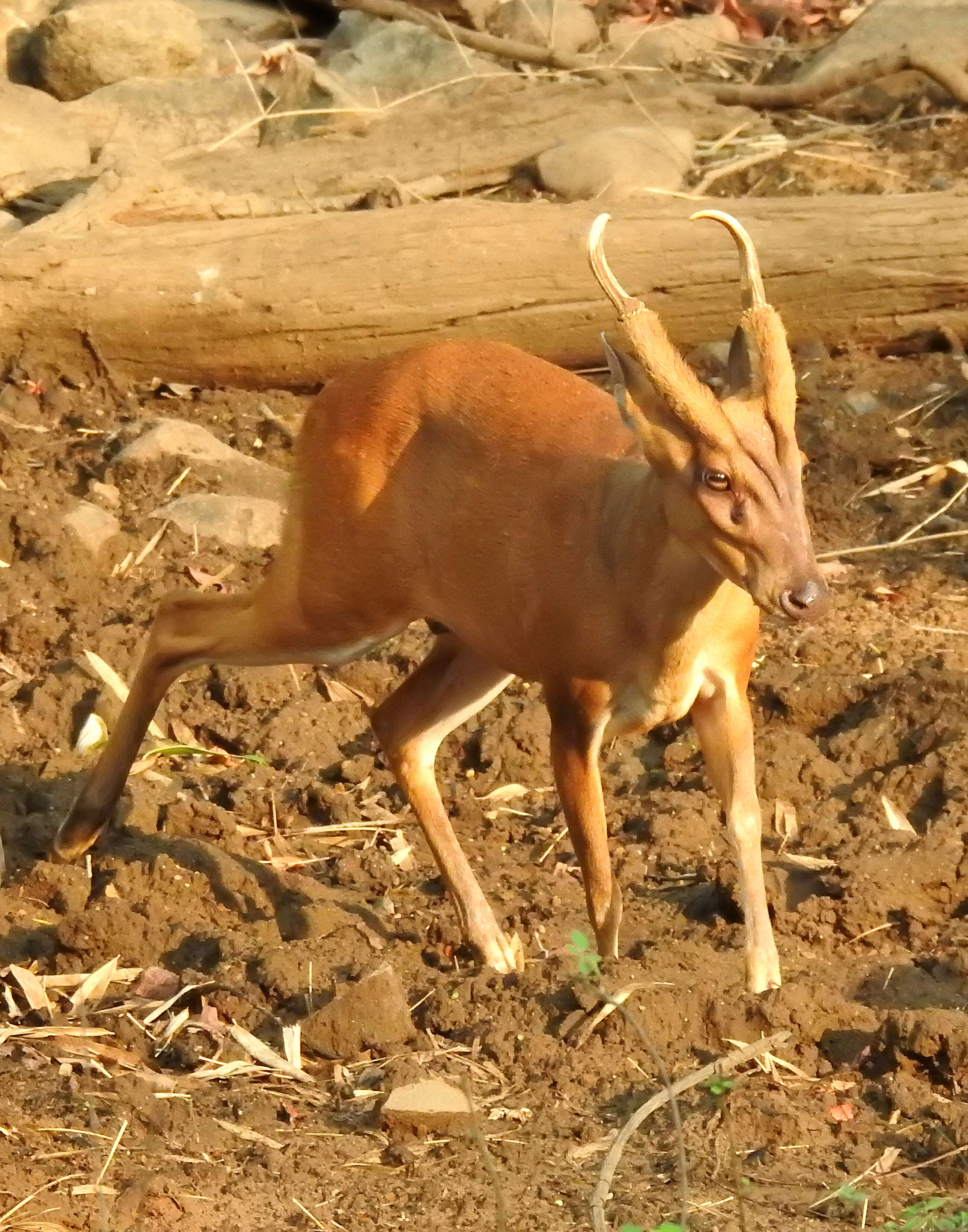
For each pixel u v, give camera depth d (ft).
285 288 49.65
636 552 27.37
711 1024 28.40
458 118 60.39
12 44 65.62
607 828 32.86
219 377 50.78
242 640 32.94
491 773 37.17
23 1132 25.96
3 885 33.06
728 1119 26.45
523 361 30.78
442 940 31.65
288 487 33.76
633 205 51.21
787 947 31.30
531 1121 26.81
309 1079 28.07
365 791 36.73
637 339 25.77
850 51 64.90
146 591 42.11
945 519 45.62
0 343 49.93
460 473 29.89
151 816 35.01
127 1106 26.73
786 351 26.09
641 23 71.31
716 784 29.17
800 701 38.34
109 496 45.44
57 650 40.29
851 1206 24.67
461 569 29.96
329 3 70.95
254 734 37.96
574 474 28.63
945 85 63.26
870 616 41.91
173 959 31.19
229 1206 24.62
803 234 50.24
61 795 35.63
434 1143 26.37
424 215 50.37
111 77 64.08
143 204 52.54
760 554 25.58
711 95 63.62
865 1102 27.25
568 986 29.19
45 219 51.44
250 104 62.08
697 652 27.89
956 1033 27.63
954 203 50.67
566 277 49.70
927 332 50.96
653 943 30.58
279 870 34.01
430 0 68.95
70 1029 28.94
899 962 30.73
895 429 48.55
